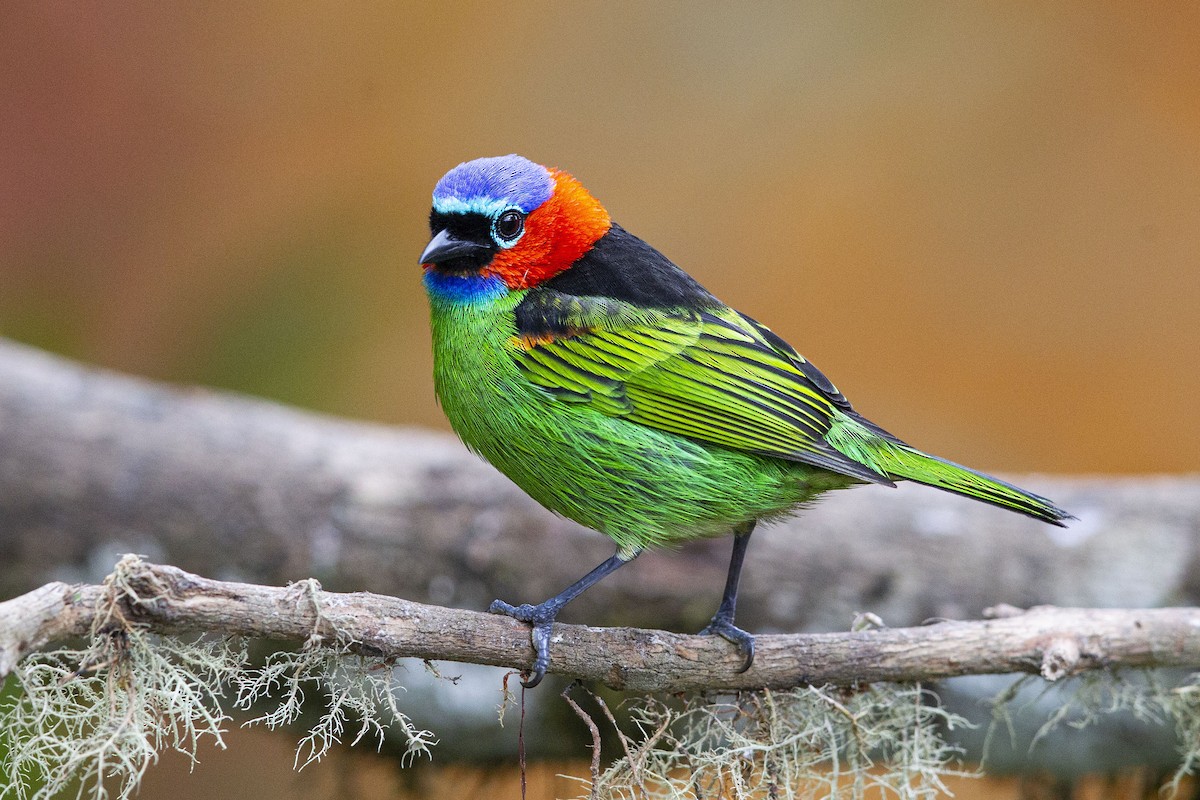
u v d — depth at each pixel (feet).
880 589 34.86
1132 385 48.65
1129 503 35.17
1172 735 31.91
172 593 20.47
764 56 52.80
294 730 33.47
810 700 25.82
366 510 36.17
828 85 52.54
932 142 51.57
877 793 33.63
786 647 24.62
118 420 37.86
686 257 50.83
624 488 26.73
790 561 35.04
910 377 49.70
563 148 51.93
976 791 35.42
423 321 48.47
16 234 45.91
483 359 27.07
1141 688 29.53
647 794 23.35
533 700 33.17
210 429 37.70
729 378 26.78
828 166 51.37
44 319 45.70
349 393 47.32
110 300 46.52
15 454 36.81
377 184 50.08
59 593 19.89
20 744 20.35
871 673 24.85
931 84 52.11
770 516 27.12
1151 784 33.06
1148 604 34.22
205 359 46.83
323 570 36.40
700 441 26.45
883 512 35.65
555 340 26.81
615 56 52.60
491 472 36.63
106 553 37.17
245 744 38.42
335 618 21.31
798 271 50.55
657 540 26.99
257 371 47.01
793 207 51.13
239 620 20.84
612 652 23.71
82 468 36.96
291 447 37.50
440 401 28.32
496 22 52.44
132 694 20.47
